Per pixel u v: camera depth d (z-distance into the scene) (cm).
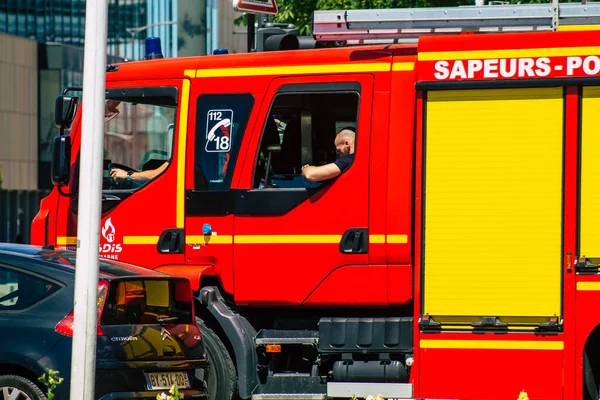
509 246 1744
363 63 1839
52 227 1978
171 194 1922
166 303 1734
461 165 1762
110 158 1970
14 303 1625
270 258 1864
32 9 13112
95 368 1445
